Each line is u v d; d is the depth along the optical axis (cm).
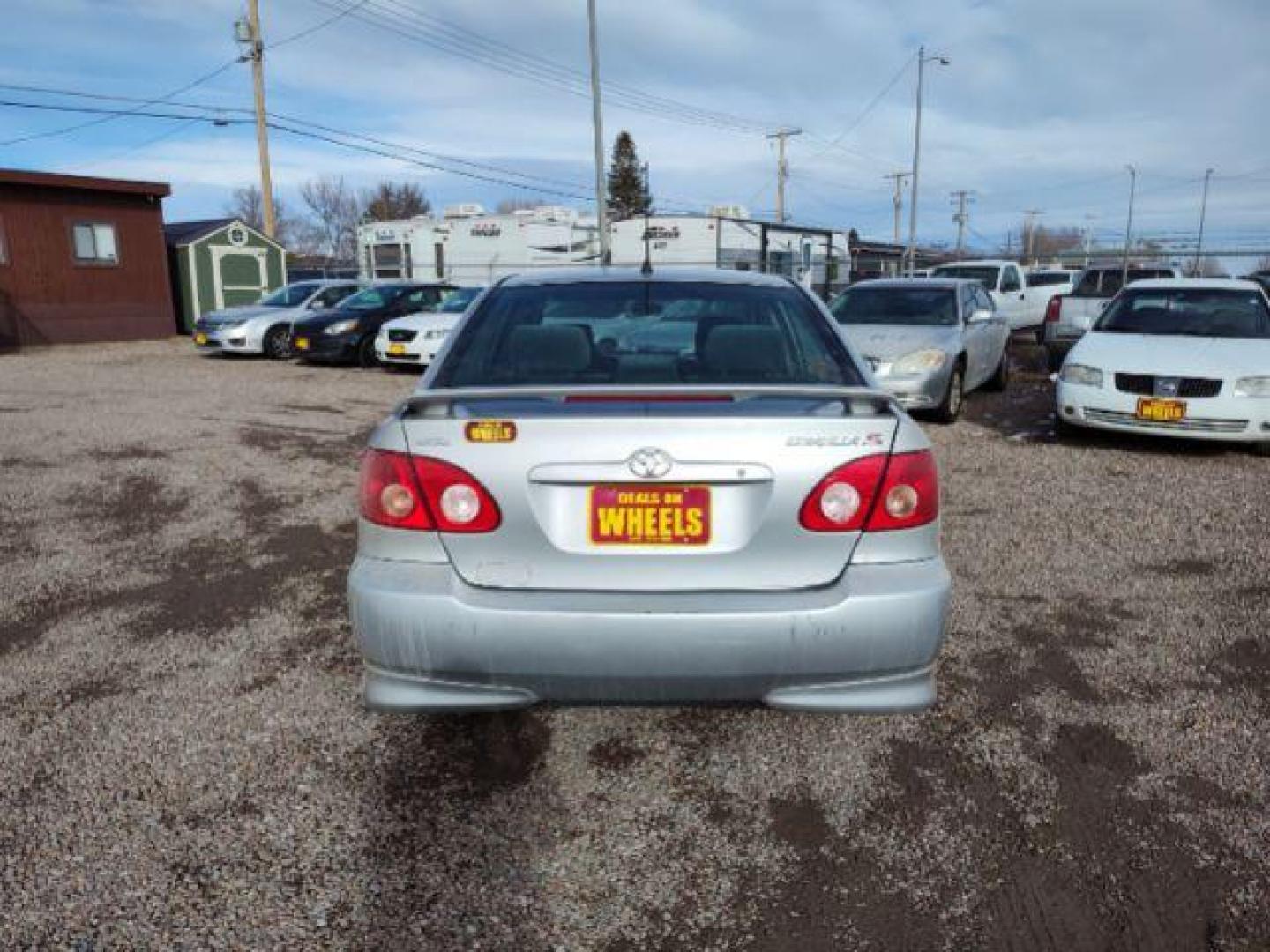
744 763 284
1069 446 775
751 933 215
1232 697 324
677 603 233
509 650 231
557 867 237
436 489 238
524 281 347
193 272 2389
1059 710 315
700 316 315
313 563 471
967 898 226
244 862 238
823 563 238
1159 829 251
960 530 522
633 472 232
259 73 2672
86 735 299
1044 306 1912
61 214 2027
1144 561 468
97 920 216
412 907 222
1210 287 853
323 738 298
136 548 494
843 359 301
